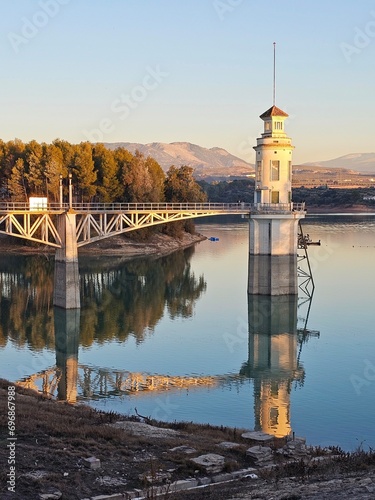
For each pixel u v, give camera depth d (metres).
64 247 79.62
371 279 100.69
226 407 47.03
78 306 79.56
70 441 30.06
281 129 90.94
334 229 184.25
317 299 87.00
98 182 136.38
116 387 51.50
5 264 118.38
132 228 87.81
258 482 26.58
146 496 24.36
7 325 72.38
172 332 70.75
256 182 91.62
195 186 156.62
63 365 57.78
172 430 34.81
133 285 100.12
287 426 43.16
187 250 144.88
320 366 58.34
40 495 23.92
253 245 88.62
